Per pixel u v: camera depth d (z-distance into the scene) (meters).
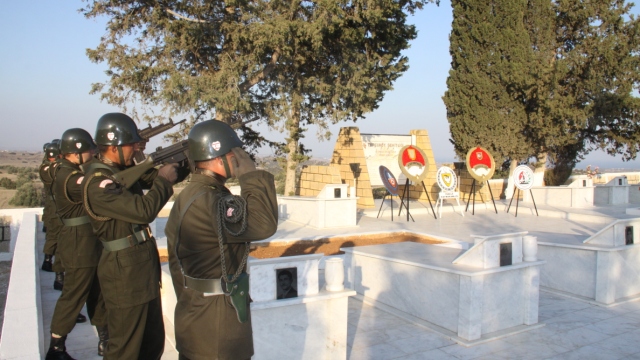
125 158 4.36
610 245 7.71
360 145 18.06
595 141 23.69
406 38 20.83
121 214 3.57
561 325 6.57
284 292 4.82
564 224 14.37
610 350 5.73
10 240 13.76
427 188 20.22
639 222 8.02
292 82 19.45
